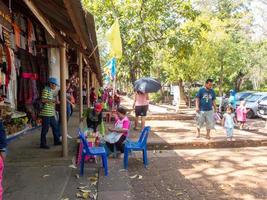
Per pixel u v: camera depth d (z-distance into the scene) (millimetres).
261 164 8758
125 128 9195
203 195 6402
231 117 11539
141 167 8422
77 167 8023
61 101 8586
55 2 4824
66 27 6543
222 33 30312
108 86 32281
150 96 43875
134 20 18125
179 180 7355
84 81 26234
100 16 18250
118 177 7418
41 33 11664
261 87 44938
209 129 11516
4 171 7512
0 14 7582
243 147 11156
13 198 5922
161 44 18938
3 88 9383
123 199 6082
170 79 28078
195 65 27156
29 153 8844
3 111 9406
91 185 6797
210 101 11461
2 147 4293
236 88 42219
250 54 35562
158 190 6688
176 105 26484
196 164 8773
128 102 40062
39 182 6824
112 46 10125
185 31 18125
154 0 17891
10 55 8562
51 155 8617
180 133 13406
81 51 9625
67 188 6570
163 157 9602
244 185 7008
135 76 19484
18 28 9312
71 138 11266
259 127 16750
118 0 18266
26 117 12070
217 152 10336
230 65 32812
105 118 17125
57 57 13000
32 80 10742
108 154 9273
